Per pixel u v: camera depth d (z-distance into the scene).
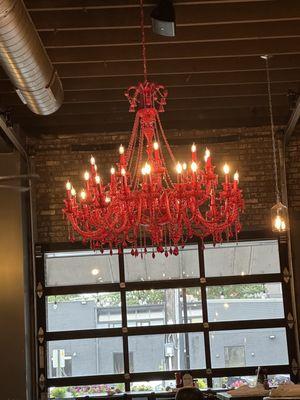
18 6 5.96
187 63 8.97
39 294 10.65
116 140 11.06
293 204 10.85
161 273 10.78
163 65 8.96
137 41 7.97
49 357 10.60
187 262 10.80
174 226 7.21
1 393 9.83
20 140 10.23
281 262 10.73
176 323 10.70
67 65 8.88
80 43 7.96
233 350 10.61
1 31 6.04
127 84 9.43
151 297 10.75
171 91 9.91
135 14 7.58
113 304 10.73
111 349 10.63
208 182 7.03
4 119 9.15
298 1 7.52
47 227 10.83
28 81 7.17
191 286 10.74
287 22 7.98
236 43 8.48
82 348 10.63
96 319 10.70
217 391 9.97
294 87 9.91
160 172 7.00
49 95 7.72
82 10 7.54
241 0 7.18
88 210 7.25
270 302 10.70
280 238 10.75
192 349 10.63
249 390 7.84
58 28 7.53
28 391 10.01
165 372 10.55
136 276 10.80
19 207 10.18
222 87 9.95
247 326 10.63
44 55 7.16
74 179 10.95
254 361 10.56
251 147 11.02
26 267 10.41
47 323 10.66
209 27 7.99
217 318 10.70
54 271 10.80
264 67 9.02
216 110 10.80
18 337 9.95
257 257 10.79
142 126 7.28
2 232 10.15
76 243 10.74
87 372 10.57
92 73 8.89
